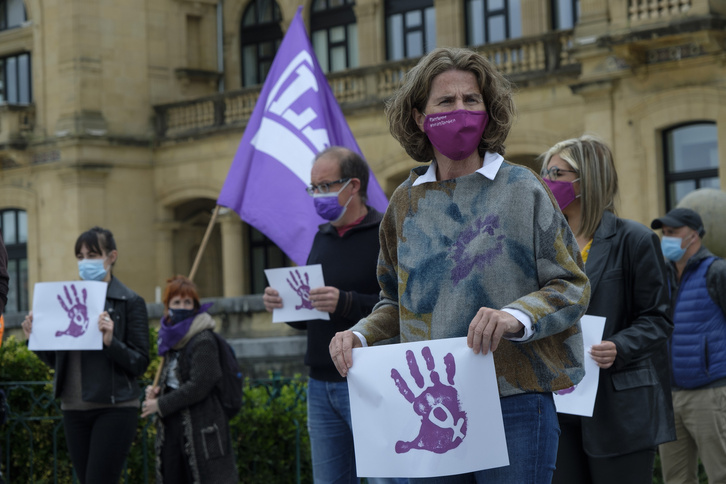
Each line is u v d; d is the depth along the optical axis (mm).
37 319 6148
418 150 3430
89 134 30922
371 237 5340
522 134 24406
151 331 8680
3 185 33031
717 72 20172
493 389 3090
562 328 3102
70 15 31266
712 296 6133
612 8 21094
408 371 3178
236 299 15992
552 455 3234
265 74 33781
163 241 32281
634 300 4473
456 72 3266
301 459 7801
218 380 6254
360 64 30156
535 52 24250
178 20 33250
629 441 4316
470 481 3350
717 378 6090
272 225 7344
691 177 21031
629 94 21500
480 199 3244
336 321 5242
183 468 6324
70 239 31234
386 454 3189
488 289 3191
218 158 30719
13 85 33625
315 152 7438
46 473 7957
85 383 6109
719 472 6102
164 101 32781
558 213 3230
